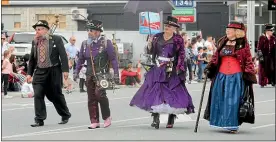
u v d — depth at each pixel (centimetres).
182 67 1310
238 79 1246
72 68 2745
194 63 3144
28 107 1886
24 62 2848
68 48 2691
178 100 1295
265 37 2570
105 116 1365
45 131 1310
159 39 1323
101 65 1336
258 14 4669
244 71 1248
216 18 5106
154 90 1301
